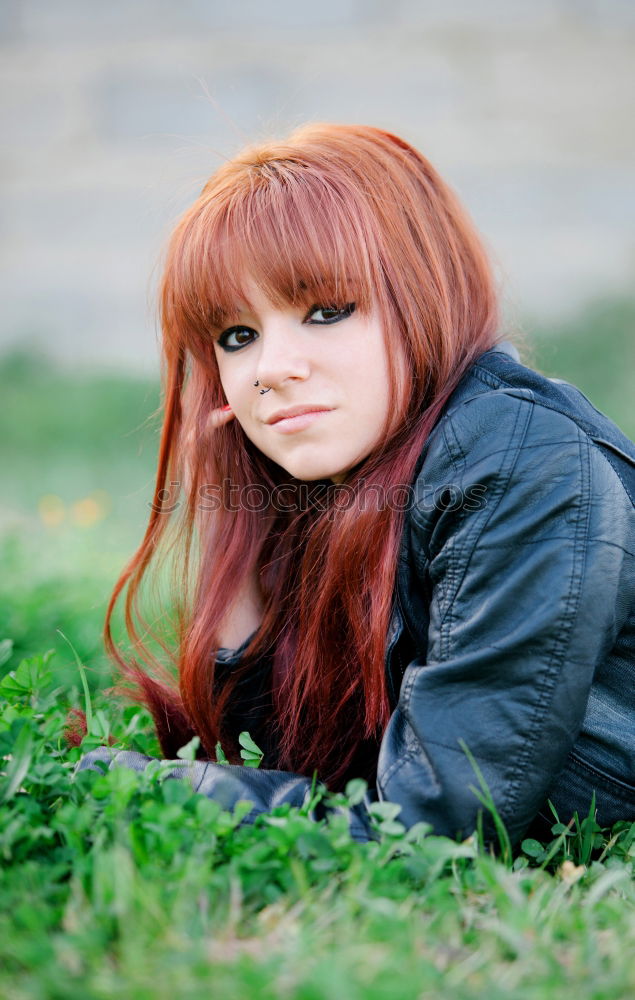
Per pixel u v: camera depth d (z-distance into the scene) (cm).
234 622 202
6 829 143
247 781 164
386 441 174
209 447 199
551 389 168
